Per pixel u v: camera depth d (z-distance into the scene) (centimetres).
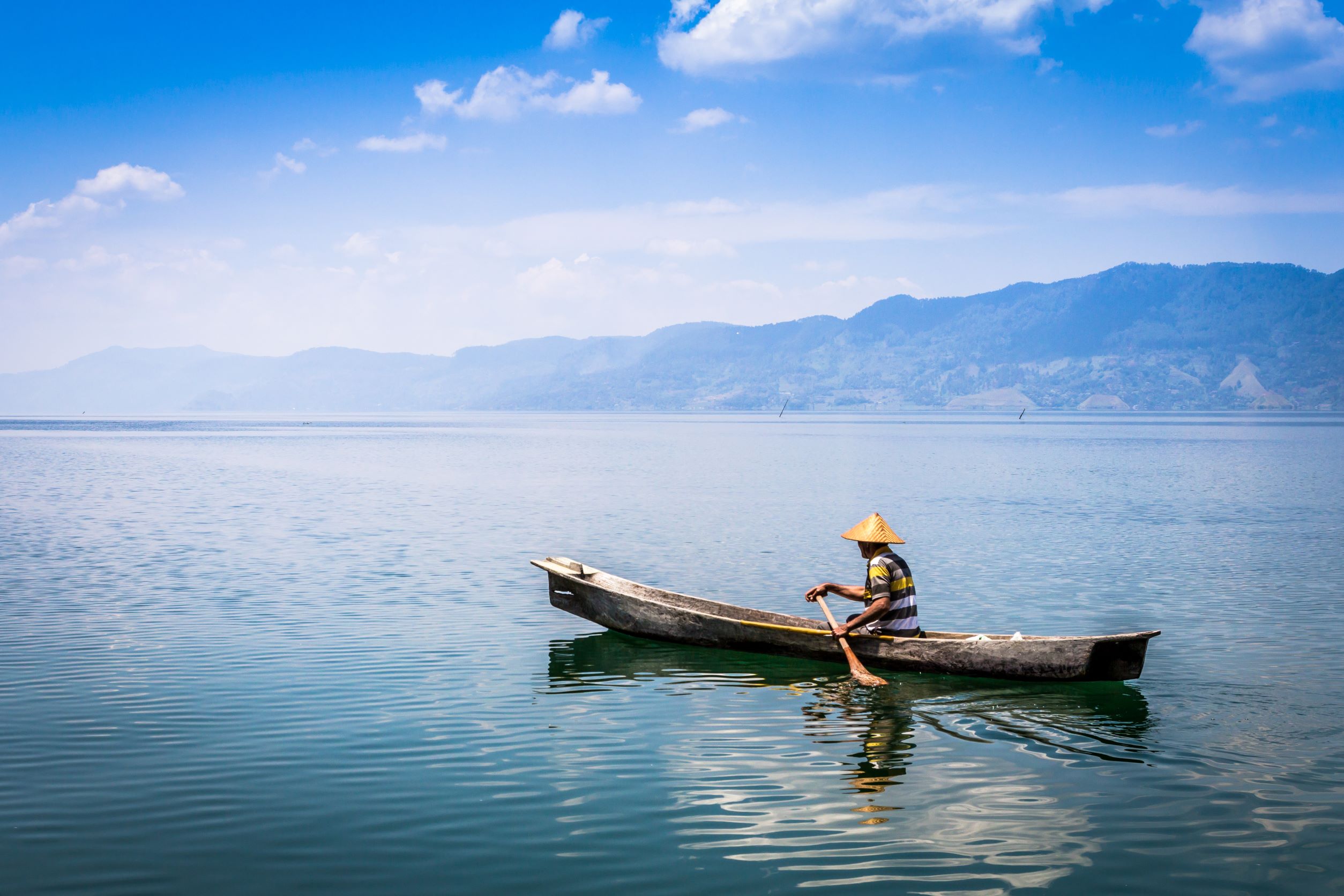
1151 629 1559
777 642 1345
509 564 2184
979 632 1546
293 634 1490
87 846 755
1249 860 732
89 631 1504
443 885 695
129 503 3594
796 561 2239
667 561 2245
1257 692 1177
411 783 882
